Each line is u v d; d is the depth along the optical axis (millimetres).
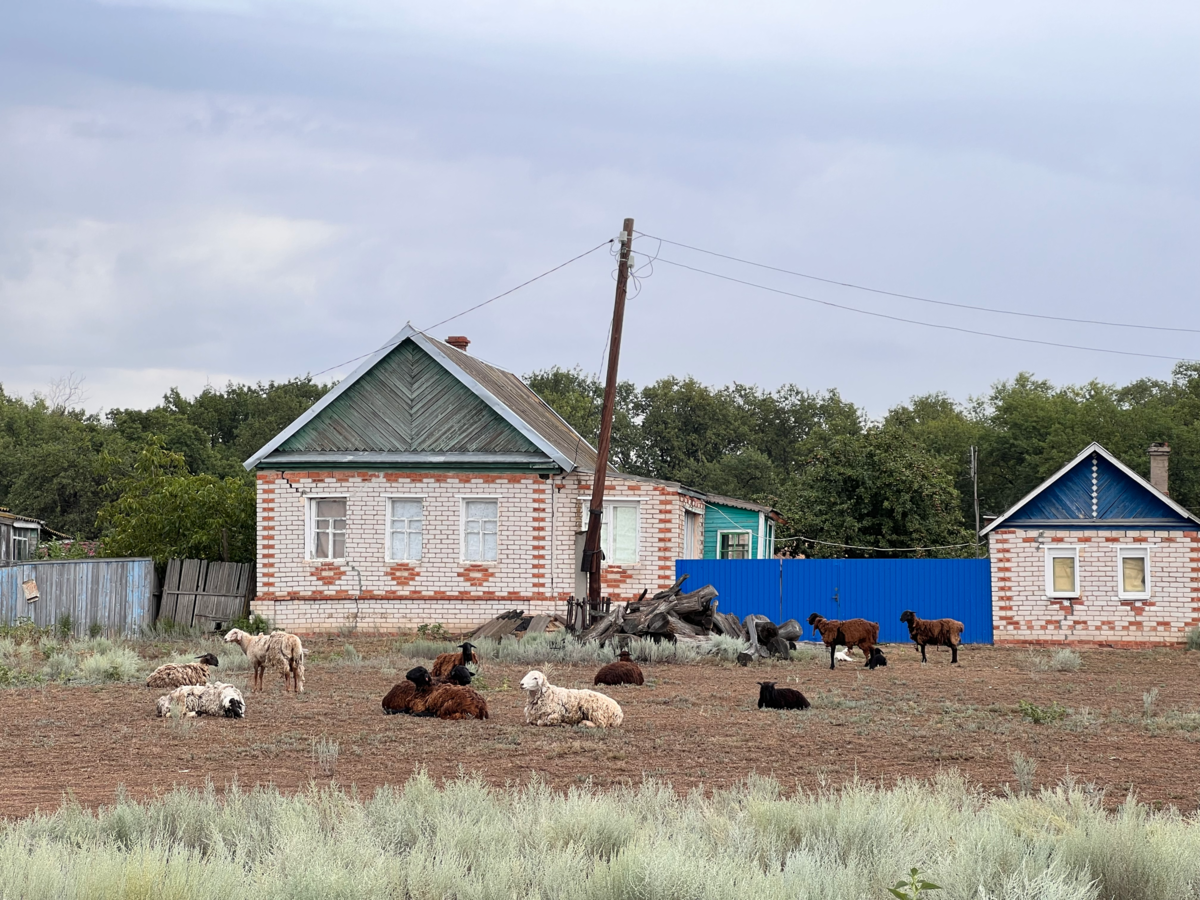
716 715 17469
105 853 7859
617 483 34656
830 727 16281
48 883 7281
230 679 21688
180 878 7379
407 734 15375
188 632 34188
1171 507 32562
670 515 34562
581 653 26281
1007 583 33312
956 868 7730
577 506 34906
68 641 31281
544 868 8023
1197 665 27250
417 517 35125
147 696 19438
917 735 15516
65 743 14781
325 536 35344
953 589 33750
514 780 12383
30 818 9766
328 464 35062
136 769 13086
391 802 10125
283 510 35125
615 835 8906
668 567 34406
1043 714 17062
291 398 89438
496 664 25719
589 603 30875
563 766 13227
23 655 27141
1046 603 33094
